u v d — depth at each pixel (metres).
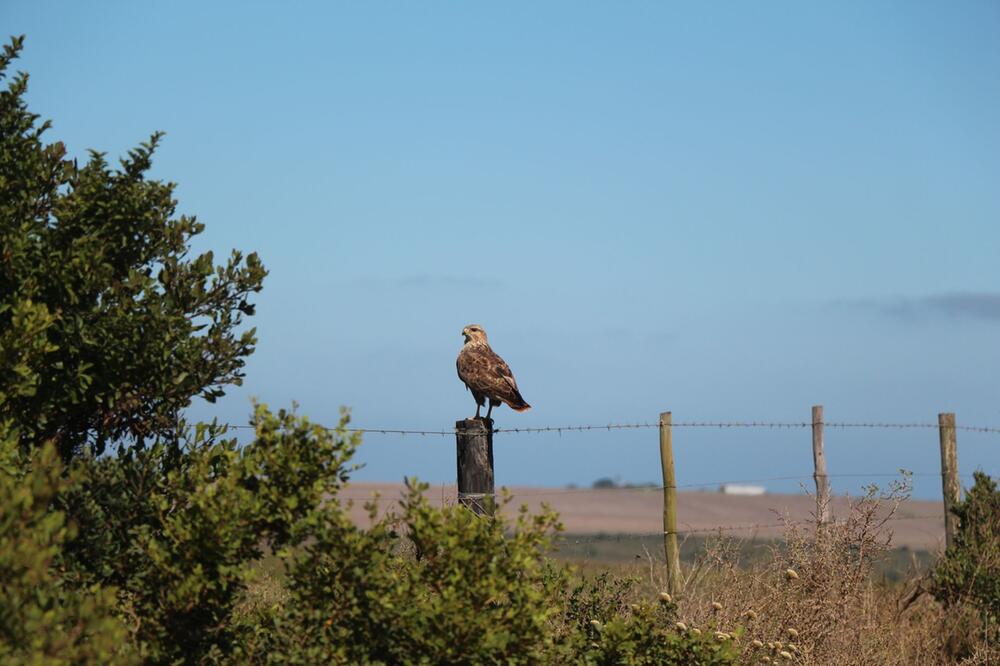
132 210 11.39
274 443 9.99
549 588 10.32
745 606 14.61
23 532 7.78
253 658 9.95
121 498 10.37
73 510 10.08
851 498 16.27
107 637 7.82
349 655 9.66
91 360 10.98
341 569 9.70
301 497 9.81
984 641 17.34
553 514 10.24
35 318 9.97
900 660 15.79
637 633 11.88
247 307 11.80
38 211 11.35
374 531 9.73
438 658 9.62
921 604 19.23
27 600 7.79
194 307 11.53
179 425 11.26
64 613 7.89
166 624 9.72
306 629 9.82
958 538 19.95
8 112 11.44
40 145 11.48
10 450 9.52
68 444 11.67
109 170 11.60
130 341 10.92
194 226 11.85
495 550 9.98
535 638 9.91
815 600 14.74
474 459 14.44
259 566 10.16
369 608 9.76
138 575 9.95
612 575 14.12
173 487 10.30
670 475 16.91
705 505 80.38
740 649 13.34
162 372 11.09
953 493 21.78
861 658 14.90
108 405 11.32
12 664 7.27
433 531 9.84
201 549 9.55
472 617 9.50
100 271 10.84
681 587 15.81
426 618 9.54
